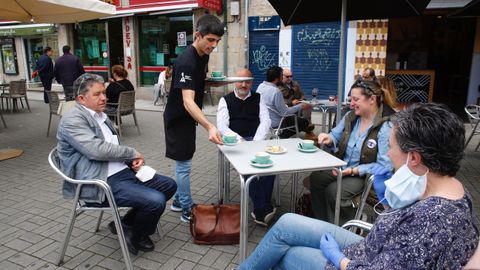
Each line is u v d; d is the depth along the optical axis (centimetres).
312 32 959
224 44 1061
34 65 1484
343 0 336
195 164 521
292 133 546
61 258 268
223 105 366
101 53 1312
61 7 548
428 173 130
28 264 268
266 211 327
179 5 1065
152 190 268
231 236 294
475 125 584
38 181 447
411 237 126
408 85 938
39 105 1118
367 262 144
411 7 329
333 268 163
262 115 370
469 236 121
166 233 316
